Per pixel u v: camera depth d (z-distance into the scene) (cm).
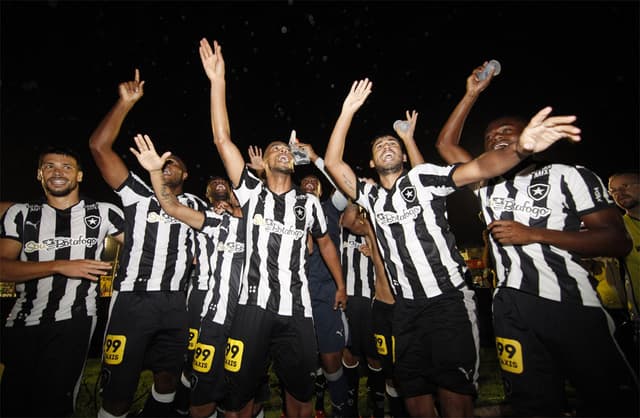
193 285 362
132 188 290
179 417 332
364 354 364
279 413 345
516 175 212
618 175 305
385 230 239
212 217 300
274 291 246
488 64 264
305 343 247
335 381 330
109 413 259
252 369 236
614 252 180
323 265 357
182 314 297
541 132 163
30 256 265
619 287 326
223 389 265
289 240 256
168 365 294
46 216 273
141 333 274
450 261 230
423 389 231
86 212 283
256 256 250
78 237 277
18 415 243
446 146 271
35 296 256
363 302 363
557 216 197
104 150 276
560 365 196
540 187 202
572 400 337
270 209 258
